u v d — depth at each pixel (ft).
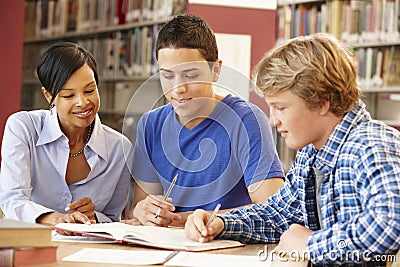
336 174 5.21
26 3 16.83
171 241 5.72
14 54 16.07
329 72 5.11
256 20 14.58
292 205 6.18
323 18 16.25
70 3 17.33
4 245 4.43
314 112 5.20
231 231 6.01
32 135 7.51
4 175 7.25
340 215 5.16
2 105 15.96
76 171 7.74
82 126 7.20
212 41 6.82
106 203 7.82
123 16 16.94
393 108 15.61
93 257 5.01
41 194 7.65
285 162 15.98
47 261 4.59
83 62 7.07
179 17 6.83
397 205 4.69
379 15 15.62
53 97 7.13
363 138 5.05
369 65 15.78
